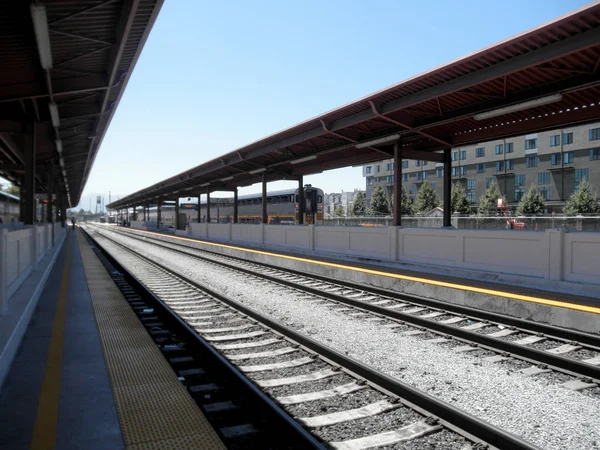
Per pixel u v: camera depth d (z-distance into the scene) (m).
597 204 40.44
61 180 39.53
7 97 10.50
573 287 7.54
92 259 16.28
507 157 54.50
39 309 6.99
